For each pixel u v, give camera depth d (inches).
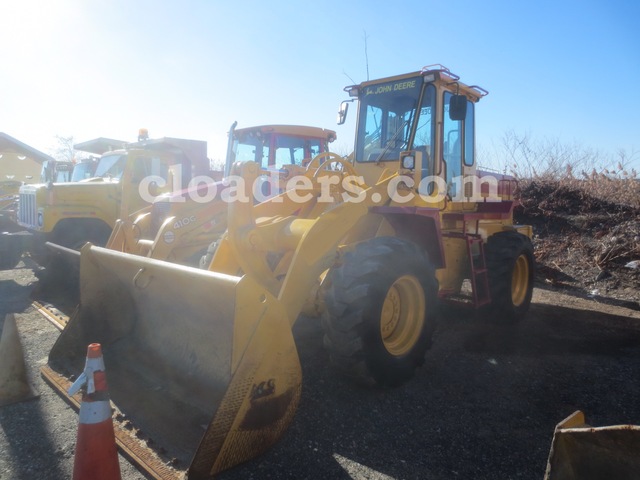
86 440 93.3
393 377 143.9
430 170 191.8
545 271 327.9
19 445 115.6
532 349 190.7
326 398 140.9
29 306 239.1
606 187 410.6
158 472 99.0
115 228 229.0
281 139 325.7
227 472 104.4
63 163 457.7
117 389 133.5
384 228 174.9
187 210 215.2
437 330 213.2
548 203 405.7
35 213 315.6
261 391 107.3
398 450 116.2
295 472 105.7
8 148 786.8
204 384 128.9
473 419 132.6
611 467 69.2
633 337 207.8
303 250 127.9
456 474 107.6
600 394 150.5
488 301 211.0
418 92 193.6
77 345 155.3
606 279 306.8
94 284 156.3
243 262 135.5
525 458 114.5
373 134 205.6
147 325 151.9
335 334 134.6
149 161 319.6
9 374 135.9
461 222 217.9
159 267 126.0
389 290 144.8
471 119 227.1
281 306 111.5
